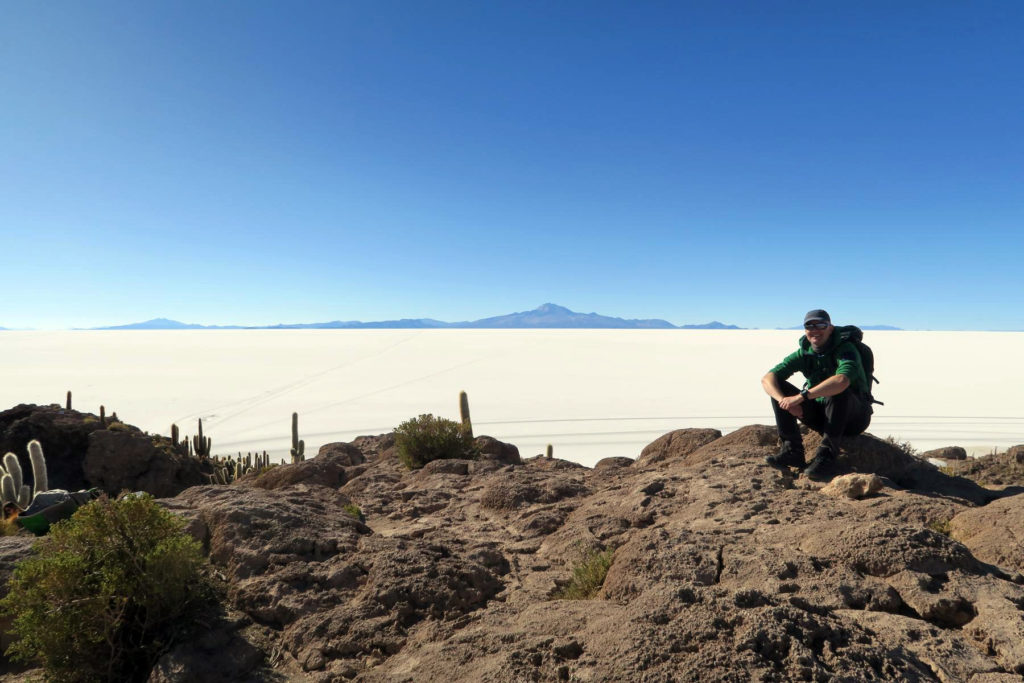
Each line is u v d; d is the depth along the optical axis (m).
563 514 5.16
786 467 5.50
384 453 10.41
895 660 2.43
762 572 3.28
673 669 2.38
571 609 3.16
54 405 13.97
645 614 2.80
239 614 3.66
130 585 3.39
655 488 5.23
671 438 8.23
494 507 5.61
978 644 2.65
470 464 7.56
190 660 3.22
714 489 4.90
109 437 12.55
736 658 2.37
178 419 37.50
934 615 2.87
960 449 14.48
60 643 3.24
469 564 4.07
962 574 3.10
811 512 4.26
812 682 2.27
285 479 7.99
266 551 4.10
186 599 3.60
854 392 5.09
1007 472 9.86
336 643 3.27
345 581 3.85
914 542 3.28
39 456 9.50
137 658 3.42
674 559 3.50
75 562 3.41
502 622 3.27
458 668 2.78
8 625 3.69
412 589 3.68
